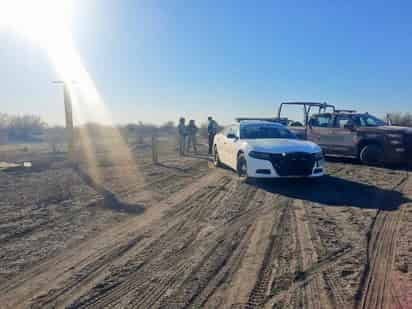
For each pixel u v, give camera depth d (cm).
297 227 535
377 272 378
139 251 454
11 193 834
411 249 441
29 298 340
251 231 521
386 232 506
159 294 341
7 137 4234
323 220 568
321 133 1352
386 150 1149
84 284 366
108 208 682
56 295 345
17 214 645
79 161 1512
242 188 834
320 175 846
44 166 1362
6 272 400
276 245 462
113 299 334
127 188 877
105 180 1003
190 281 367
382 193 761
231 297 331
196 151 1953
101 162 1462
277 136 991
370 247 450
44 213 652
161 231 533
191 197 757
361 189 805
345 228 527
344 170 1097
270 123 1069
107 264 416
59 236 521
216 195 768
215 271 389
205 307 315
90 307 321
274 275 375
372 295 330
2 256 447
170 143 2938
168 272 389
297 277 370
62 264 420
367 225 540
